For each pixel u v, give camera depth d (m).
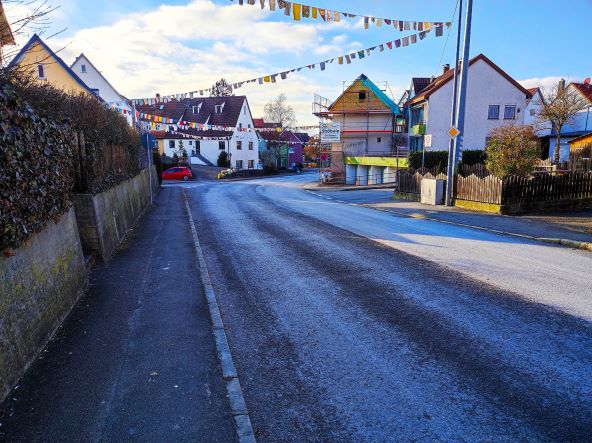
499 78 36.91
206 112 64.69
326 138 44.09
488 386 4.06
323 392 4.05
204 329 5.39
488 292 6.74
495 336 5.13
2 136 3.95
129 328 5.38
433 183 18.77
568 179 15.93
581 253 9.39
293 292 6.97
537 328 5.34
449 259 8.88
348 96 47.47
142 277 7.64
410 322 5.62
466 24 16.19
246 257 9.45
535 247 10.02
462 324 5.51
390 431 3.46
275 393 4.05
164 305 6.23
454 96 17.17
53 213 5.37
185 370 4.35
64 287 5.70
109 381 4.11
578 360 4.53
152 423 3.48
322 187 38.75
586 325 5.41
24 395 3.83
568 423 3.50
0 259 3.87
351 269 8.22
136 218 14.55
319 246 10.38
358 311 6.06
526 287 6.97
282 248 10.27
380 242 10.73
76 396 3.83
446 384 4.12
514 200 15.41
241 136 64.69
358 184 44.72
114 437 3.29
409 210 17.22
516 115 37.44
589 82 48.06
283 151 76.62
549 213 15.24
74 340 4.99
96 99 9.74
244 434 3.36
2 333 3.79
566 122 39.97
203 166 61.16
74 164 7.88
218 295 6.92
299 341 5.17
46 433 3.32
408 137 44.09
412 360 4.61
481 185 16.23
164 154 61.16
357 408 3.78
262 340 5.23
